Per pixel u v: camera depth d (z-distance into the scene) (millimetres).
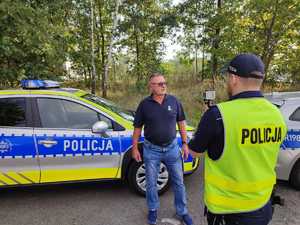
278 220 3680
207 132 1777
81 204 4133
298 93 5129
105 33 17906
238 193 1785
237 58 1794
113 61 18406
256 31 13258
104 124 3949
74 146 4000
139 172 4242
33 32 7980
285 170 4449
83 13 15742
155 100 3398
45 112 4035
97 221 3689
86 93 4719
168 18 15711
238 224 1812
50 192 4531
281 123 1825
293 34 12961
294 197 4301
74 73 17750
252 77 1751
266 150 1787
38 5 9102
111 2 16141
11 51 7738
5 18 7387
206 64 15547
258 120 1742
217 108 1768
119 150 4141
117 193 4465
